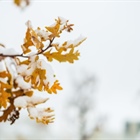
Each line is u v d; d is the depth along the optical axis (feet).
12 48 4.52
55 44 4.60
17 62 4.53
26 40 4.58
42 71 4.49
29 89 4.46
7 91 4.43
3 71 4.43
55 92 4.55
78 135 34.68
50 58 4.61
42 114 4.46
